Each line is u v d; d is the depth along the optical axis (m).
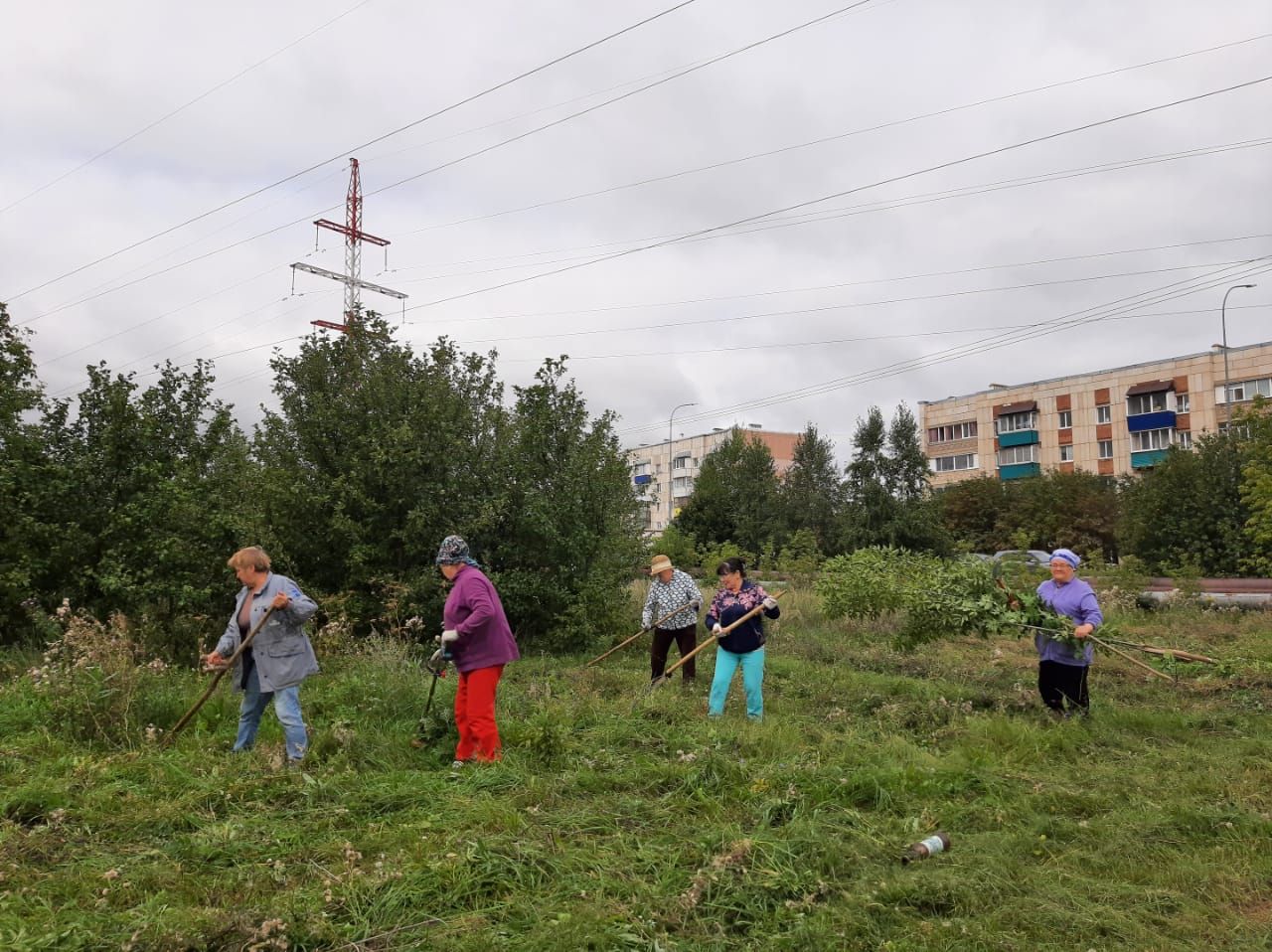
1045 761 6.31
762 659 7.81
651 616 9.89
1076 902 3.87
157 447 11.19
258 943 3.30
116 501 10.87
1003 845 4.52
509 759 5.92
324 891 3.78
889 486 35.25
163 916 3.50
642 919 3.62
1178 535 26.81
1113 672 10.42
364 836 4.54
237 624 6.21
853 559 10.95
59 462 10.73
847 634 13.91
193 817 4.75
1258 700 8.59
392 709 7.36
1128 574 18.69
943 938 3.54
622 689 9.40
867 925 3.62
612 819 4.84
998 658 11.83
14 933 3.27
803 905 3.76
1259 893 4.04
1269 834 4.74
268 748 6.18
